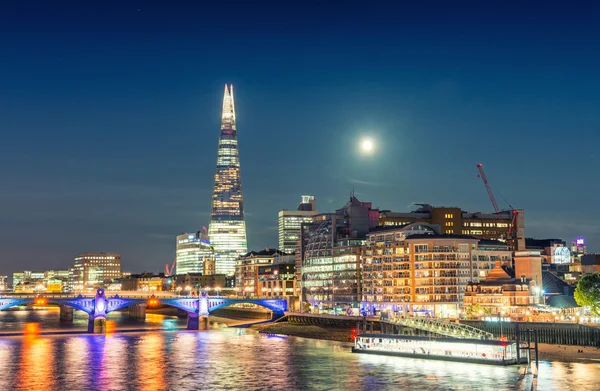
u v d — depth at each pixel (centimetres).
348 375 18362
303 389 16575
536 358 18400
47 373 19050
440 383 17000
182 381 17738
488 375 18025
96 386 17150
